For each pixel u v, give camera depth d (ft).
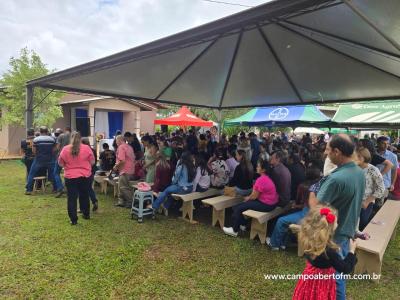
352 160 7.12
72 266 11.02
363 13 8.43
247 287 10.09
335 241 6.90
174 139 27.17
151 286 9.91
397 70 16.76
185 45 12.61
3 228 14.53
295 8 8.60
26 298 9.02
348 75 19.38
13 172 31.35
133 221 16.46
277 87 25.05
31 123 22.79
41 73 41.29
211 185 19.51
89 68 16.98
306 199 12.67
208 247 13.25
